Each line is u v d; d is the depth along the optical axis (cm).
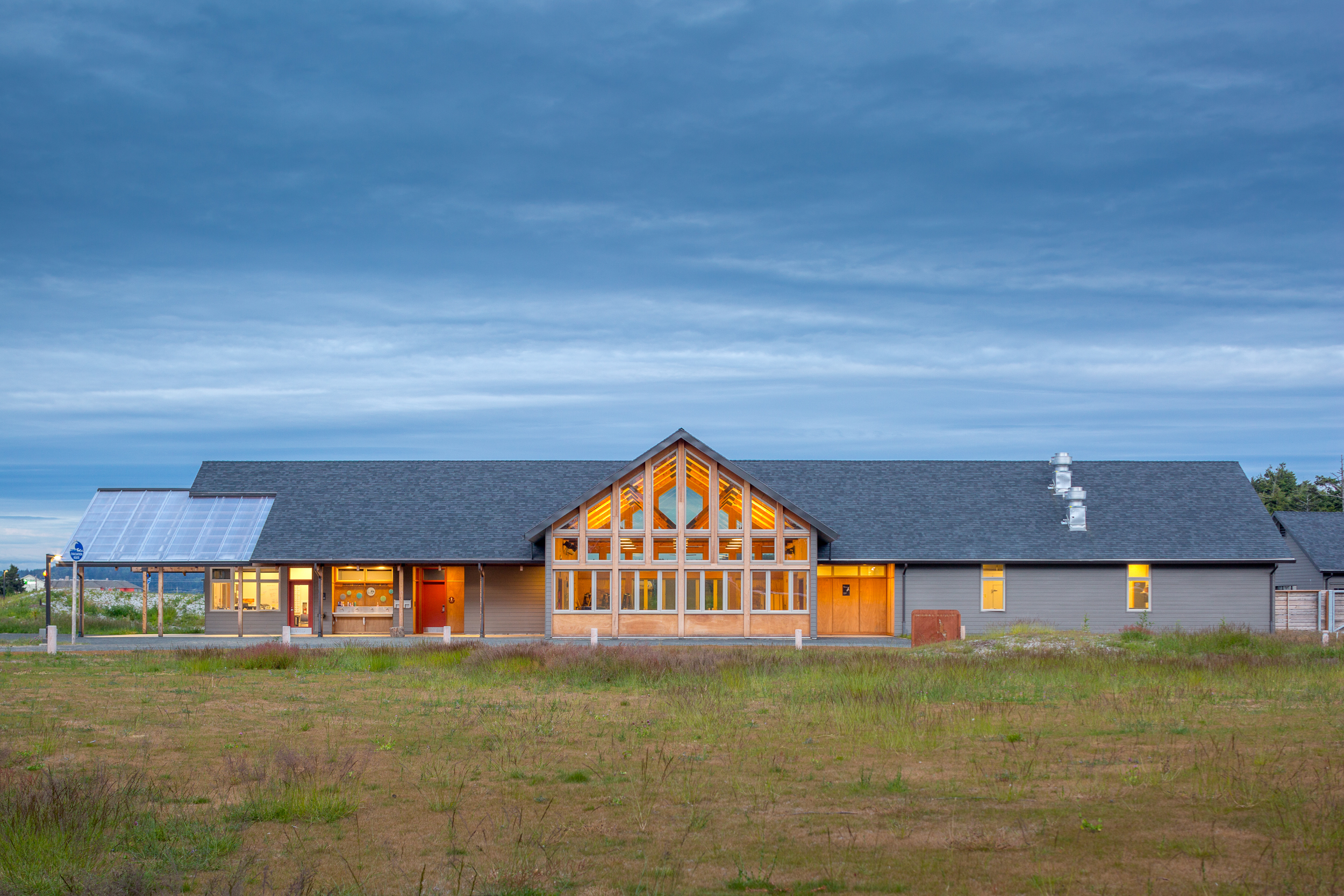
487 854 907
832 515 4466
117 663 2786
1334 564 4675
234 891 773
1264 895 762
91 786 1062
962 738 1502
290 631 3859
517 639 4100
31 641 3841
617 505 4122
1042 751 1389
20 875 809
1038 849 894
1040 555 4238
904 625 4241
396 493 4647
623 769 1281
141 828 977
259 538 4319
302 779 1160
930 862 861
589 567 4100
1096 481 4741
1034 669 2472
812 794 1129
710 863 872
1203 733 1527
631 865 867
